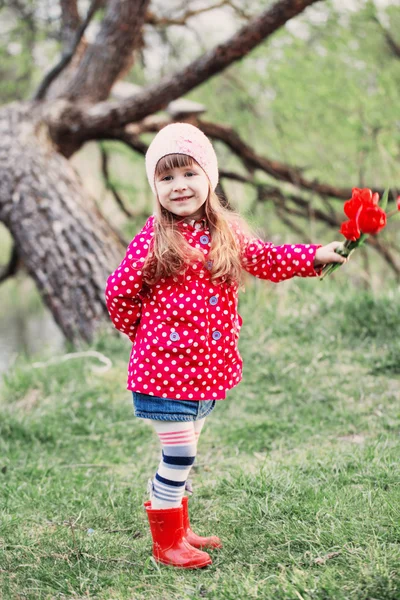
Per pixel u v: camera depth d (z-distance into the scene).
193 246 2.58
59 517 3.06
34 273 6.92
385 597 2.07
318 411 4.25
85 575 2.49
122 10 8.23
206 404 2.62
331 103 9.51
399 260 11.12
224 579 2.34
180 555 2.54
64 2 8.61
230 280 2.62
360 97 8.98
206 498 3.16
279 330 5.48
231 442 3.96
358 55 9.69
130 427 4.47
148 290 2.60
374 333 5.21
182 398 2.52
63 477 3.68
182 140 2.59
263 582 2.25
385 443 3.45
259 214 10.66
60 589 2.40
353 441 3.73
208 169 2.62
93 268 6.62
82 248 6.75
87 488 3.46
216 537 2.68
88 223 6.98
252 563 2.47
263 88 10.29
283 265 2.62
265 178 12.16
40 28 10.28
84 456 4.10
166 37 10.02
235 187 11.38
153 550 2.58
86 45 8.99
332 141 10.14
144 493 3.31
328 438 3.82
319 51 9.63
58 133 8.38
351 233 2.48
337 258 2.55
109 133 8.77
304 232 10.93
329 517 2.67
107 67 8.48
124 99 8.20
